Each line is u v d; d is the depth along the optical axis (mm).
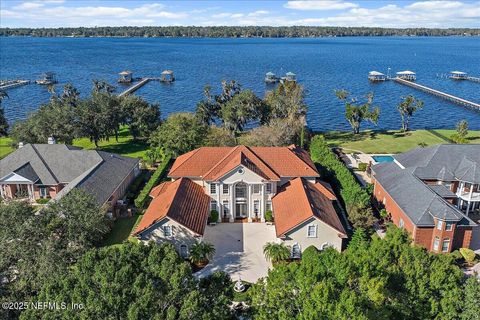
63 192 57375
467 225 48500
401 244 33938
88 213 42156
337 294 25484
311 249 44906
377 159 83500
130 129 98250
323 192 58562
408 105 106438
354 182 59562
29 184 64875
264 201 57438
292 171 58875
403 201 54094
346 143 96875
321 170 70500
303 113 99188
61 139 84062
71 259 36562
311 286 26312
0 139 103375
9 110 142125
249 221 58188
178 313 24484
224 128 96812
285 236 48062
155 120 97875
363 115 104312
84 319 22781
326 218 49125
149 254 28062
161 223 47750
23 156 68438
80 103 89875
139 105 97562
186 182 57312
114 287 24609
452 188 59812
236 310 31719
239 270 46656
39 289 30062
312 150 81125
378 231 55750
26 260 33031
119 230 56188
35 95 169000
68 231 39031
